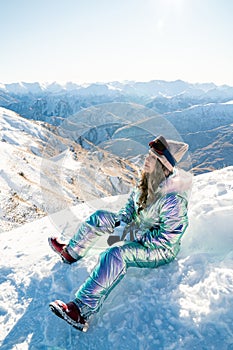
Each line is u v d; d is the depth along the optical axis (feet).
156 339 6.96
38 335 7.74
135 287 8.41
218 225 10.02
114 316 7.72
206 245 9.53
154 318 7.43
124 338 7.14
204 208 11.23
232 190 12.69
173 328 7.11
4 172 89.81
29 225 15.30
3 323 8.28
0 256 11.73
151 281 8.42
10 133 216.74
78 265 9.82
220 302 7.41
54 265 10.20
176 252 8.64
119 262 7.31
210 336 6.78
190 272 8.46
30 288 9.39
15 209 70.38
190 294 7.82
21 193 80.53
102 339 7.26
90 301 7.14
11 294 9.29
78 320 7.06
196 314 7.25
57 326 7.84
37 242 12.50
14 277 10.05
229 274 8.13
